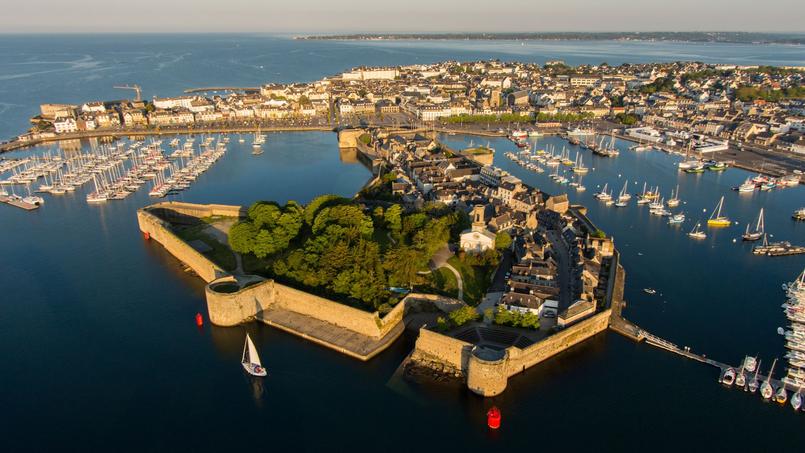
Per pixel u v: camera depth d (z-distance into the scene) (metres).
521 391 170.62
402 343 195.00
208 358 186.75
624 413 162.38
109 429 156.75
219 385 174.12
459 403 166.50
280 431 156.25
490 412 156.25
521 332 187.50
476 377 166.50
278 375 178.12
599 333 199.25
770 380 173.12
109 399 168.12
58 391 171.00
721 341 194.25
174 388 172.75
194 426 158.12
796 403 162.50
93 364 183.75
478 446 151.38
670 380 175.00
